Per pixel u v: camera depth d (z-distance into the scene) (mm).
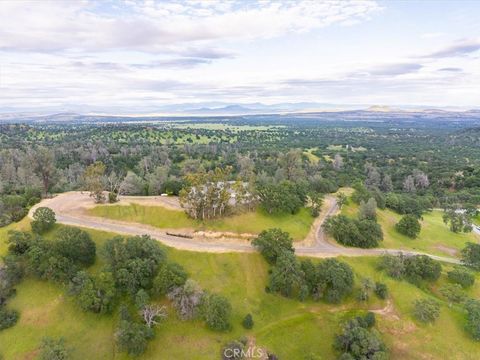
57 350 57312
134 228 94000
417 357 66688
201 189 96250
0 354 62188
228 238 91438
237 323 69875
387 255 87938
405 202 141250
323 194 137875
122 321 63375
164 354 62375
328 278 77312
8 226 93438
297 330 71125
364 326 69750
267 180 158250
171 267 72438
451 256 105562
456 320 73688
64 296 72188
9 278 73500
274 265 82250
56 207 103000
